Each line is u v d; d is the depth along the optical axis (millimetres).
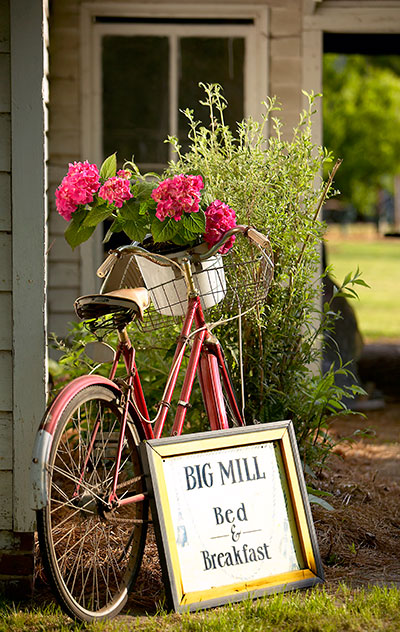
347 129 23984
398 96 23547
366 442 7832
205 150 5180
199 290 4402
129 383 4020
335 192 5219
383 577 4500
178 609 3816
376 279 26219
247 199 4992
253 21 8555
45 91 4203
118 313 3986
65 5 8461
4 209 4055
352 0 8508
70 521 4836
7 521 4129
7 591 4137
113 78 8586
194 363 4414
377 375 11914
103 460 3980
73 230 4297
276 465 4297
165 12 8516
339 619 3795
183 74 8609
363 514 5469
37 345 4078
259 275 4754
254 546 4109
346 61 23016
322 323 5383
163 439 3969
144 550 4555
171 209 4199
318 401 5293
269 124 8555
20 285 4055
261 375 5113
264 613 3824
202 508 4008
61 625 3791
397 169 25000
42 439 3564
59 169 8578
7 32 3988
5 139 4023
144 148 8672
